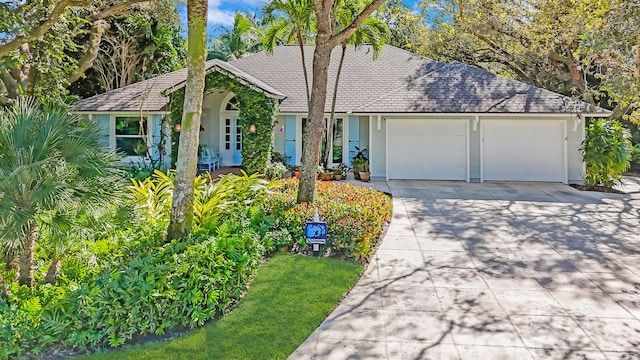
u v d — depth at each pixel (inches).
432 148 628.1
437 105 594.6
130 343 156.3
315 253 257.3
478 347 156.9
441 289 213.5
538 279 227.8
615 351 154.3
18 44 346.3
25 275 179.2
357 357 149.6
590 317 181.9
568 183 602.9
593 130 572.7
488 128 619.2
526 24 661.9
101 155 181.8
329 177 597.3
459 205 441.1
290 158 654.5
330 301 193.8
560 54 843.4
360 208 304.5
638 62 382.3
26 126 166.2
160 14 700.0
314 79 328.2
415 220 371.2
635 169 816.9
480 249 285.1
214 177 596.7
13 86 496.7
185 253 190.2
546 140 611.5
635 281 224.5
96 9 528.1
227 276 186.7
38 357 145.6
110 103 648.4
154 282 167.8
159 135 647.1
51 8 380.2
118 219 189.8
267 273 223.8
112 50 967.0
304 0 487.5
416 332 168.4
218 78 577.6
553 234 325.4
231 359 146.5
